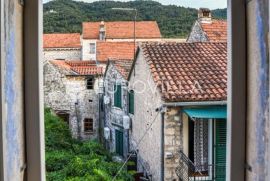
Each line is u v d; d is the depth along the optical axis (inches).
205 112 335.9
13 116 90.2
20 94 98.0
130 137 422.6
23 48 100.7
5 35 83.4
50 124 398.3
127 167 403.2
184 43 421.1
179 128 340.2
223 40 426.9
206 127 337.4
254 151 95.0
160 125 347.3
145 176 386.9
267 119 85.0
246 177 101.3
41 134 103.9
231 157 102.1
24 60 101.0
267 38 84.7
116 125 442.0
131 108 430.0
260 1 89.0
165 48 418.0
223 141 335.9
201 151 338.6
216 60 390.3
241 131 101.7
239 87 101.3
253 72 95.6
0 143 78.7
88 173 317.7
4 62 82.0
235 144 102.0
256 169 93.6
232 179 102.3
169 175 342.3
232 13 100.7
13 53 91.0
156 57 401.7
